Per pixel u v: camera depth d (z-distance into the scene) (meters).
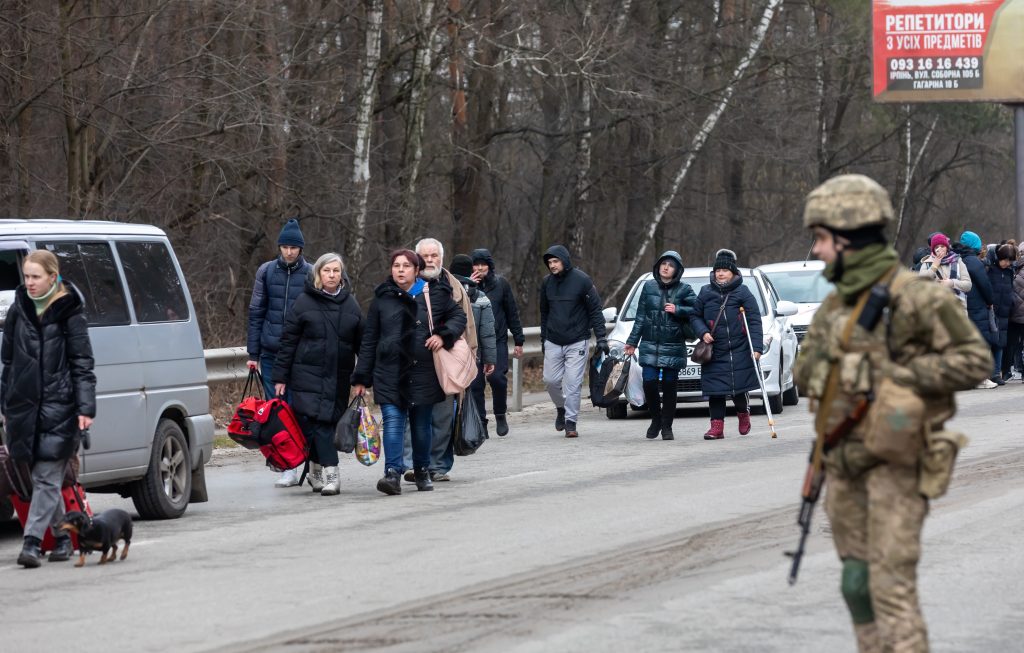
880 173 75.44
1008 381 34.50
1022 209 49.06
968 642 9.64
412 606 10.95
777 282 34.75
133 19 32.03
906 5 48.12
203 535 14.77
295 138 35.66
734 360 23.03
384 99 45.69
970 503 15.50
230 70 33.09
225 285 38.97
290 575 12.34
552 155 53.38
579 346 24.41
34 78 31.05
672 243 66.62
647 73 47.44
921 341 7.19
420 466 17.89
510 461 20.97
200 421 16.83
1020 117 48.72
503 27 44.81
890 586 7.14
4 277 14.38
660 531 14.19
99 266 15.48
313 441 17.91
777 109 53.84
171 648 9.78
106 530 12.93
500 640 9.81
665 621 10.30
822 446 7.39
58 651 9.80
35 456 13.02
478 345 20.70
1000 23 47.53
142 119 33.31
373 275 42.28
